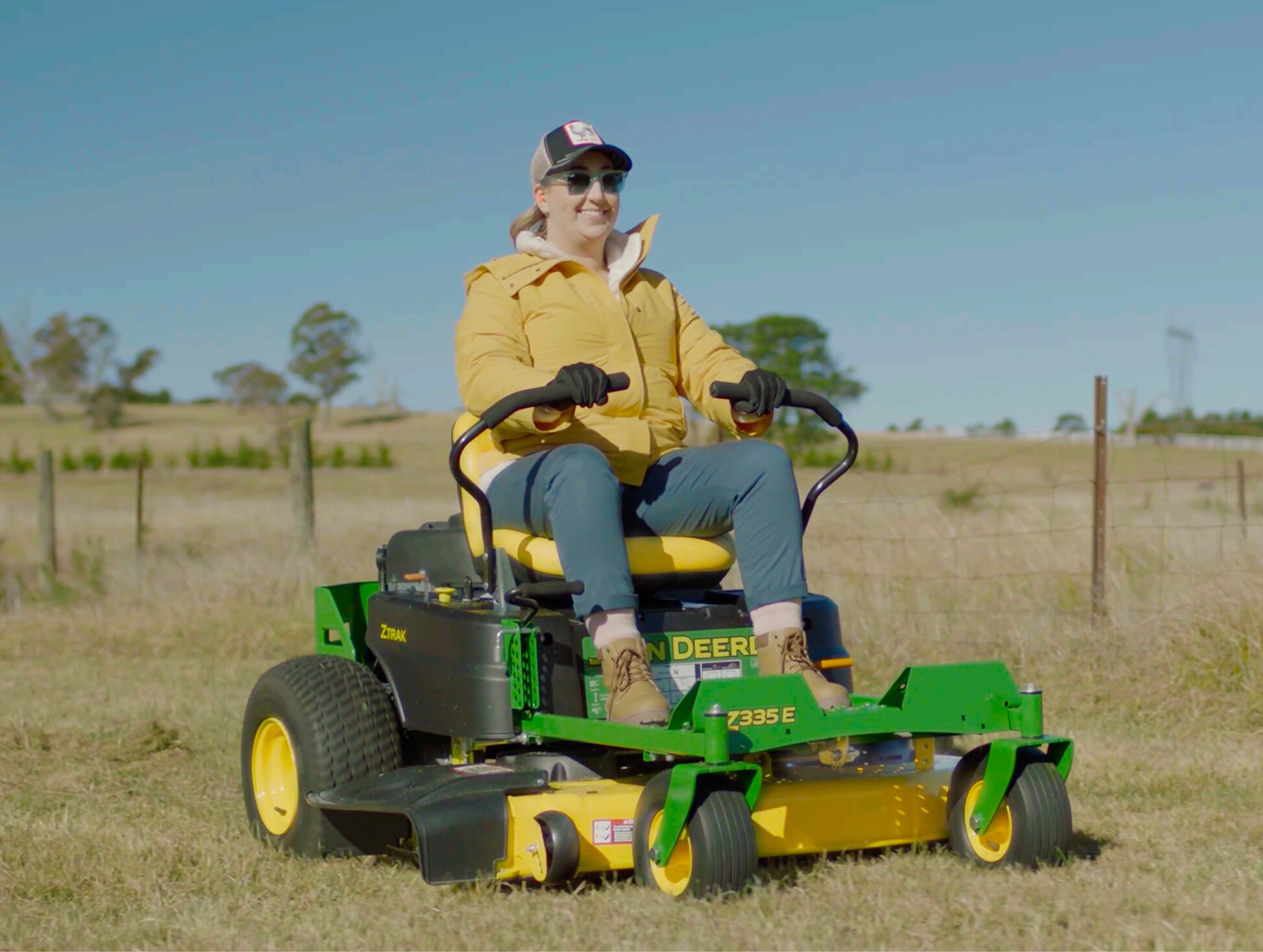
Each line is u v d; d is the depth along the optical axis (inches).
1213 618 281.6
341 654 195.0
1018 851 152.9
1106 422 324.5
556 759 165.3
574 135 178.5
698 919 135.0
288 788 182.2
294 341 3499.0
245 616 443.5
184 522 776.9
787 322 1994.3
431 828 145.7
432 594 178.5
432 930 138.6
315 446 2266.2
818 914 137.3
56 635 440.5
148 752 252.2
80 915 149.8
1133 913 137.2
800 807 154.5
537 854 147.6
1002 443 1627.7
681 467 166.9
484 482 172.7
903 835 161.5
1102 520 321.4
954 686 152.3
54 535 566.3
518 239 184.7
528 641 157.2
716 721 136.4
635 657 151.1
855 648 335.9
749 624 166.2
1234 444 1144.8
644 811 146.9
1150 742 243.3
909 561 378.3
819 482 173.5
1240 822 181.0
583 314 175.5
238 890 159.2
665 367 183.2
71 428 3245.6
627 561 154.6
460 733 161.9
